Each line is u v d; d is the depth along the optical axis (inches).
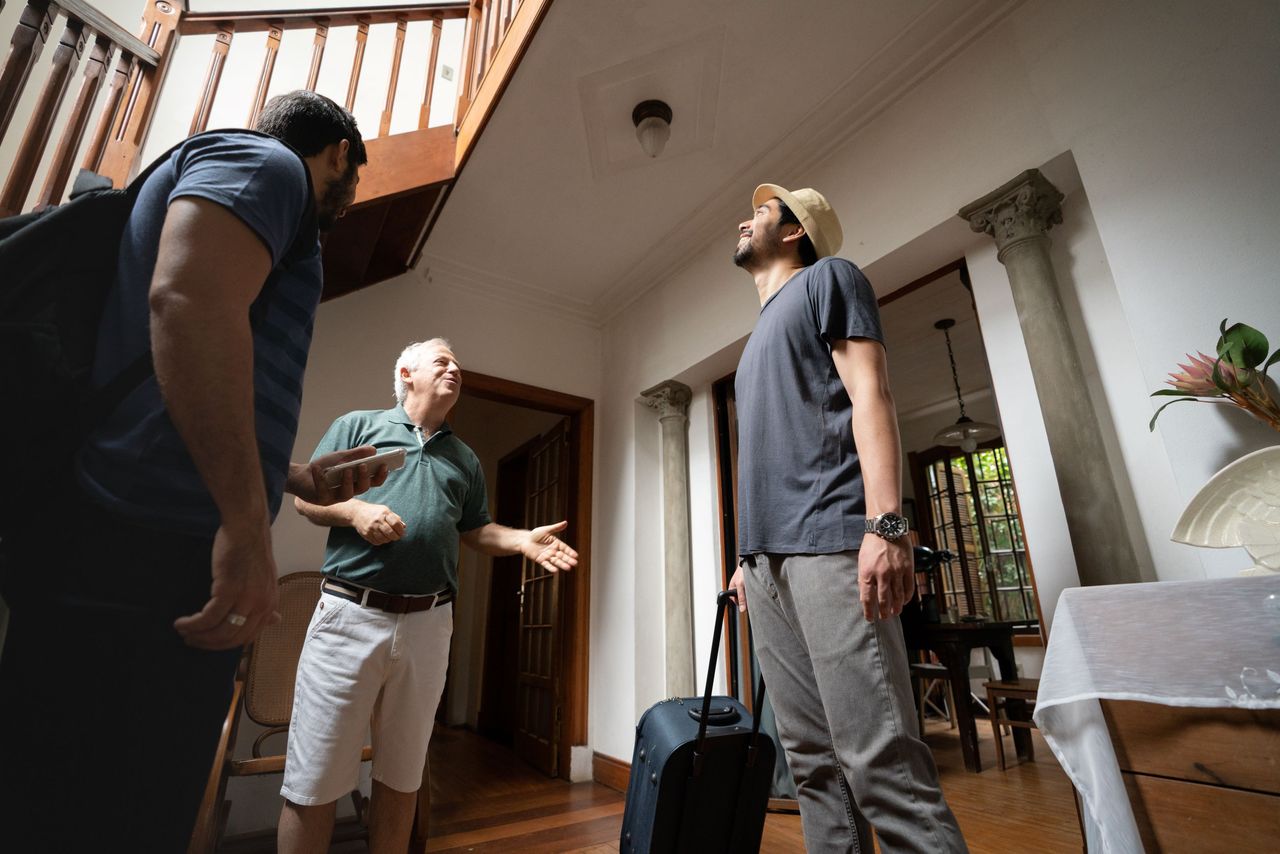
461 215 123.0
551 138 104.5
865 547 34.1
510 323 148.0
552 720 133.7
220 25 86.2
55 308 21.9
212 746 22.4
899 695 33.1
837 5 83.0
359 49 99.3
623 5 82.8
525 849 84.4
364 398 124.9
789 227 51.7
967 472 216.5
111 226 24.5
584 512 145.8
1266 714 33.3
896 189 89.7
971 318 158.6
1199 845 34.4
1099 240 70.9
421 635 56.7
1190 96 60.7
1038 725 41.5
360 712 52.5
